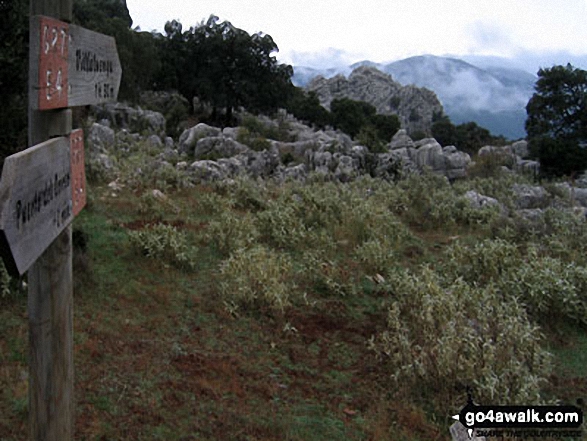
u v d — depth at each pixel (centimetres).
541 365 593
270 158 2331
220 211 1175
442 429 514
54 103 254
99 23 4122
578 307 778
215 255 909
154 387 519
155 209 1090
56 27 254
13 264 210
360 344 674
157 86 4981
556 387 621
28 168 224
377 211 1195
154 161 1562
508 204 1614
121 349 578
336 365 623
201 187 1431
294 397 544
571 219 1289
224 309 709
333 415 519
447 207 1344
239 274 765
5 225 199
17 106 671
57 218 265
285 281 830
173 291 748
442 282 838
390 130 5197
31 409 289
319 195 1280
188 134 2812
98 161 1333
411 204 1419
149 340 610
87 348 559
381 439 486
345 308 773
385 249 970
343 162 2403
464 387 550
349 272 897
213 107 5031
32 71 235
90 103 311
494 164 2705
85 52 298
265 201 1324
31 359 285
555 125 3447
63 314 292
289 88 5172
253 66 4872
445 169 2670
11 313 599
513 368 541
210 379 551
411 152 2781
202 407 500
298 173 2242
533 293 766
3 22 625
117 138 2409
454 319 612
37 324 283
